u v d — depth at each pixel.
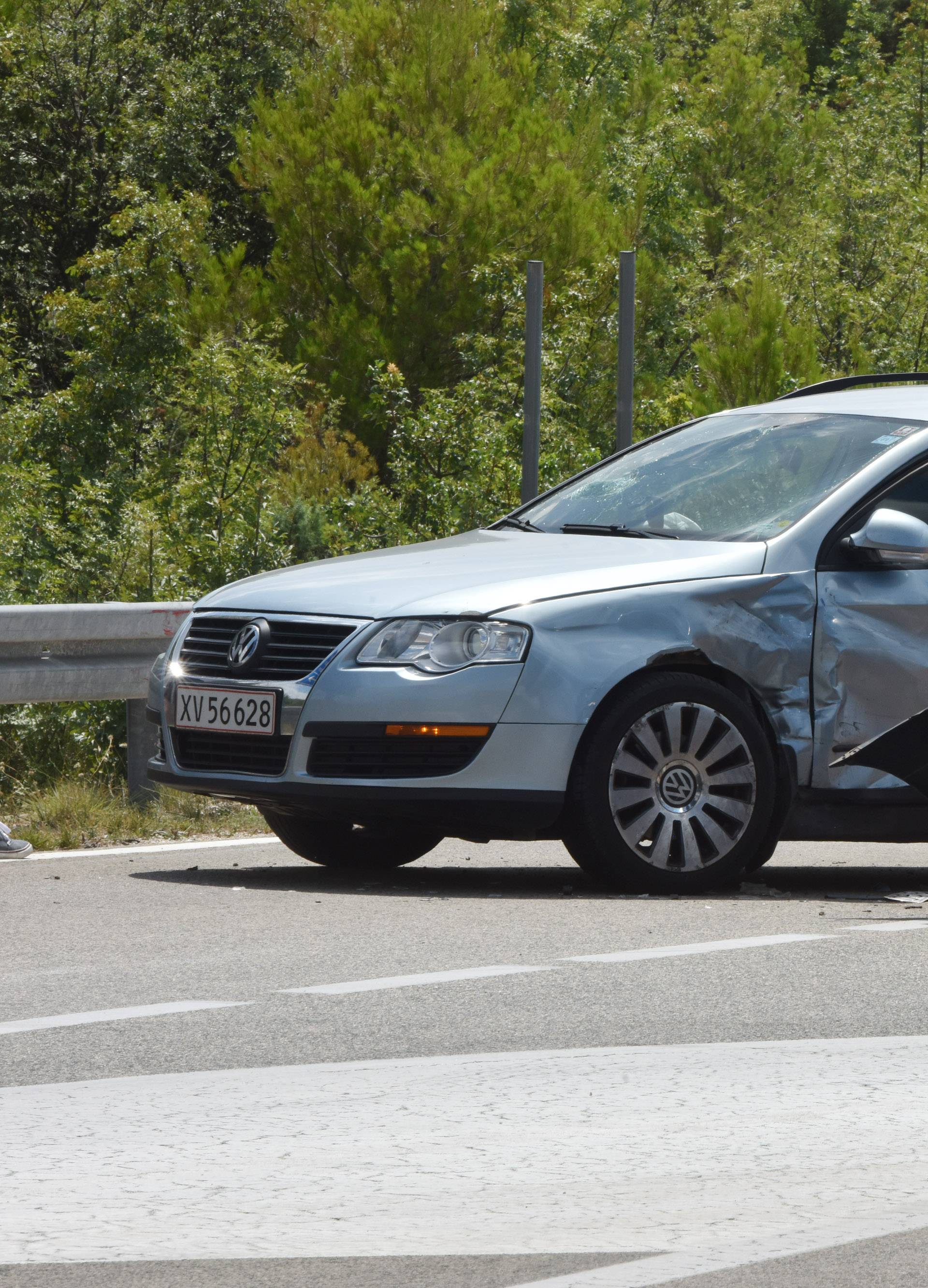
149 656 29.41
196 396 59.72
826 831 21.92
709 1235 10.12
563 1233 10.11
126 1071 13.40
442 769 20.48
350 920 19.50
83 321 74.69
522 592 20.89
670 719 20.92
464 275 76.94
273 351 61.69
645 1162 11.38
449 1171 11.16
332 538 59.44
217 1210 10.41
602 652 20.70
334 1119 12.22
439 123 81.62
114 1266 9.56
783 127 121.56
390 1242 9.95
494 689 20.42
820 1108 12.59
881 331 89.44
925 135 115.12
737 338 73.75
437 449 65.12
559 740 20.52
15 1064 13.58
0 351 73.56
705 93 121.75
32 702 27.92
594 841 20.80
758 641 21.31
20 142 91.81
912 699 21.84
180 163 92.62
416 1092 12.86
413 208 77.06
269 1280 9.38
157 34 95.25
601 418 72.75
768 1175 11.16
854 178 102.81
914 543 21.23
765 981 16.48
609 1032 14.60
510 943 18.17
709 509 22.77
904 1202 10.72
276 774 21.14
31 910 20.12
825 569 21.77
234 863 24.19
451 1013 15.20
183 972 16.80
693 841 21.14
